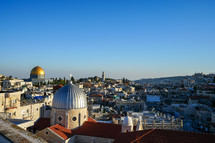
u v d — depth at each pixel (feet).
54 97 167.73
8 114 176.76
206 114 293.64
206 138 92.94
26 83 607.37
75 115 160.56
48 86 590.55
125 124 141.08
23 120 148.36
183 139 93.45
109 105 434.71
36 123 176.45
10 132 35.65
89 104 331.16
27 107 233.96
